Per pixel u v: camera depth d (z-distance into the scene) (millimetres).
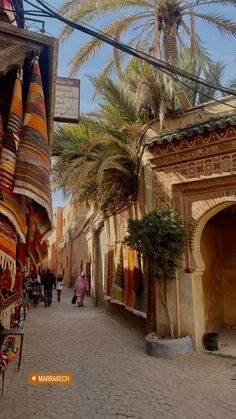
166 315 7273
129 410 4172
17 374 5551
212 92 11219
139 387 4938
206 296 8086
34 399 4523
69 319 11297
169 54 10102
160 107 7914
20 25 3613
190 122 7965
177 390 4809
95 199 11133
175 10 10469
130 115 8789
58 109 5746
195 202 7301
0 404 4348
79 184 9094
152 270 7316
